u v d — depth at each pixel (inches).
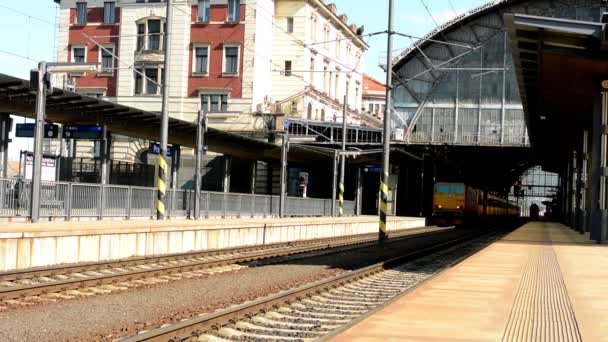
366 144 2536.9
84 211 1163.3
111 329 422.6
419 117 2940.5
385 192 1213.7
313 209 2240.4
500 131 2861.7
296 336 409.1
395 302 510.6
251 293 595.5
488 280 663.8
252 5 2672.2
